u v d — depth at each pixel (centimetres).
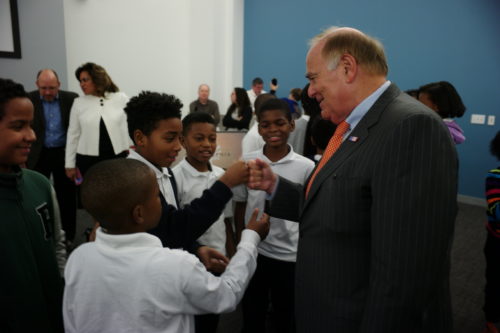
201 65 616
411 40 464
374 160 73
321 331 86
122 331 70
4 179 91
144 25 533
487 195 173
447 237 70
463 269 268
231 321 199
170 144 109
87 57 484
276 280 153
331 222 81
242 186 158
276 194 111
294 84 604
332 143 95
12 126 89
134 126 109
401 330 70
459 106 243
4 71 372
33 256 97
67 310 75
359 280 80
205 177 139
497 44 402
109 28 498
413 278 68
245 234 99
